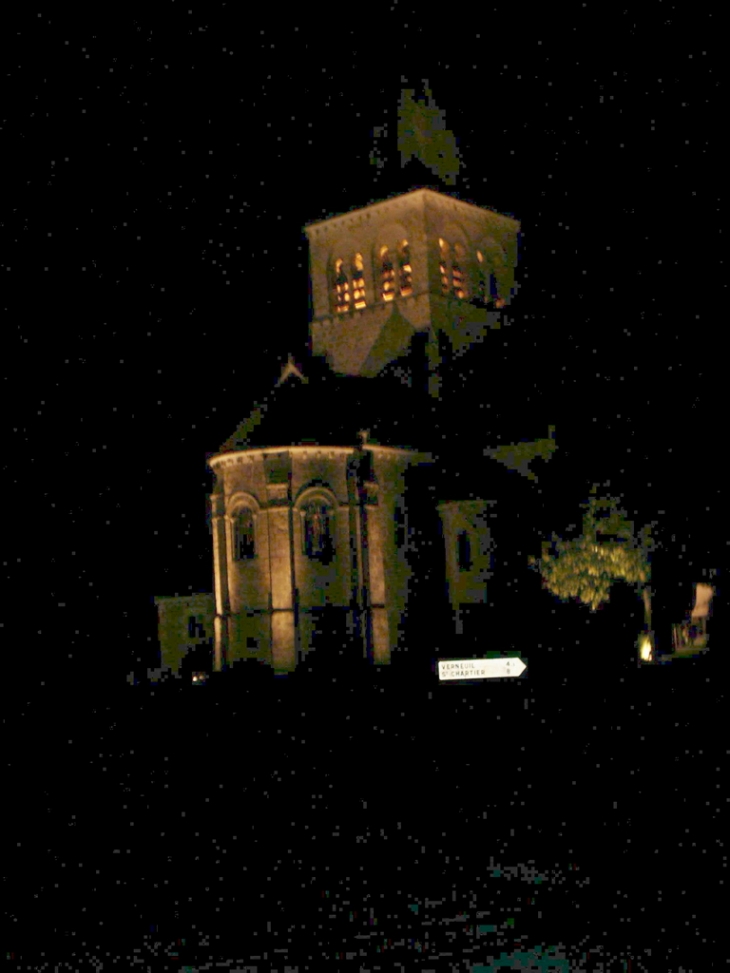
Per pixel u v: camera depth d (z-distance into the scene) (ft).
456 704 159.22
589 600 189.06
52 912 79.51
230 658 196.85
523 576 204.33
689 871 73.92
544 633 196.44
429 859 83.71
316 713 165.89
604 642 187.83
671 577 210.59
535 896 72.08
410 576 207.62
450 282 244.83
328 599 194.59
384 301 242.58
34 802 125.59
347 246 248.93
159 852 95.91
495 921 67.97
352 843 91.45
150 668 246.06
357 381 227.81
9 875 91.76
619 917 66.54
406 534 207.92
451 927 67.62
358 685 182.29
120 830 107.04
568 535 201.67
